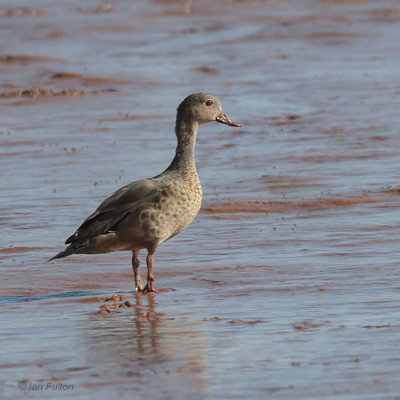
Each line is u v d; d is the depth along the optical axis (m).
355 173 20.92
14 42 48.91
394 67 38.69
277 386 8.98
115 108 31.53
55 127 28.48
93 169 22.66
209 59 43.12
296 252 14.78
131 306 12.23
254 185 20.03
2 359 10.05
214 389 8.95
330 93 33.06
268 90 34.50
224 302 12.23
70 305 12.40
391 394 8.70
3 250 15.58
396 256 14.28
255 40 47.78
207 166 22.38
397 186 19.34
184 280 13.52
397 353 9.81
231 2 58.94
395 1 57.78
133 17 55.50
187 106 13.43
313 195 18.83
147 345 10.44
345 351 9.94
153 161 23.47
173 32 51.28
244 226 16.72
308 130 26.42
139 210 12.72
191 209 13.08
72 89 35.50
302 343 10.28
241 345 10.29
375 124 26.72
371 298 12.09
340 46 45.22
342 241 15.36
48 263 14.66
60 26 53.44
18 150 25.14
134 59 43.59
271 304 12.02
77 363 9.85
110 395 8.86
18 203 19.22
